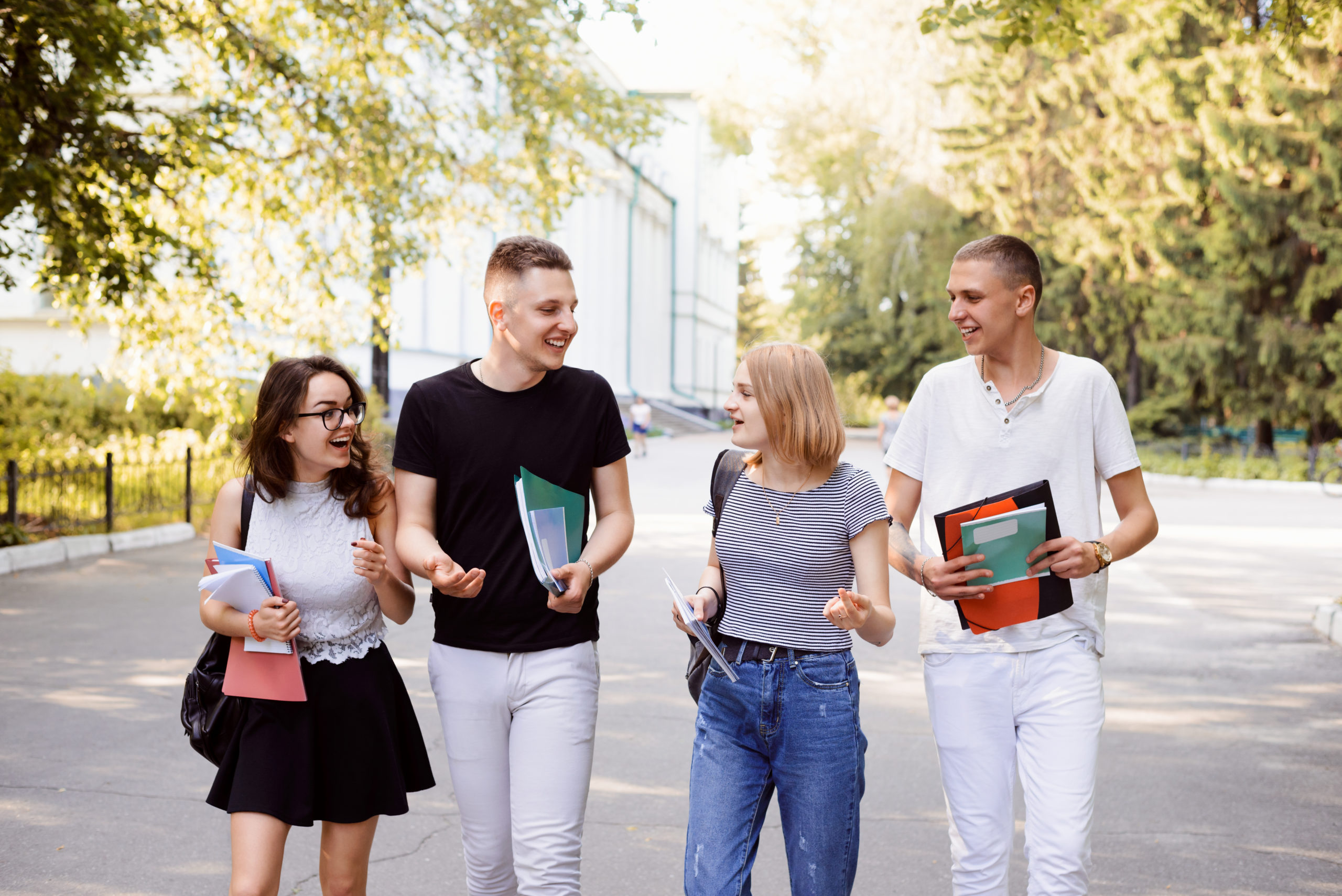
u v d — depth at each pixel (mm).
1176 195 26734
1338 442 23719
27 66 9820
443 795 5105
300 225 15180
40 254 11492
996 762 3078
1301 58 23047
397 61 14461
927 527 3283
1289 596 10633
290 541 2990
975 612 3035
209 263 12672
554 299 3020
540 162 15352
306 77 13727
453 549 3100
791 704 2814
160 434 16922
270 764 2867
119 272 11148
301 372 2941
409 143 14797
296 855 4367
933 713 3174
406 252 15117
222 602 2879
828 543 2830
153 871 4105
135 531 13570
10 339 25250
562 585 2957
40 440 15016
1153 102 25594
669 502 19094
